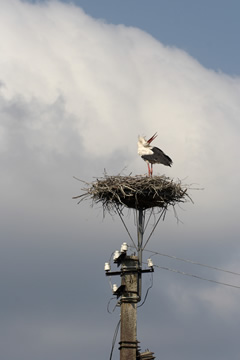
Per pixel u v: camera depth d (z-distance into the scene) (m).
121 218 20.16
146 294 17.62
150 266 17.83
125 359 16.48
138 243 18.97
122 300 17.20
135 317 17.00
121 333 16.84
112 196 19.84
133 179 20.22
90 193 20.17
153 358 16.72
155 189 19.75
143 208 20.39
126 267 17.56
